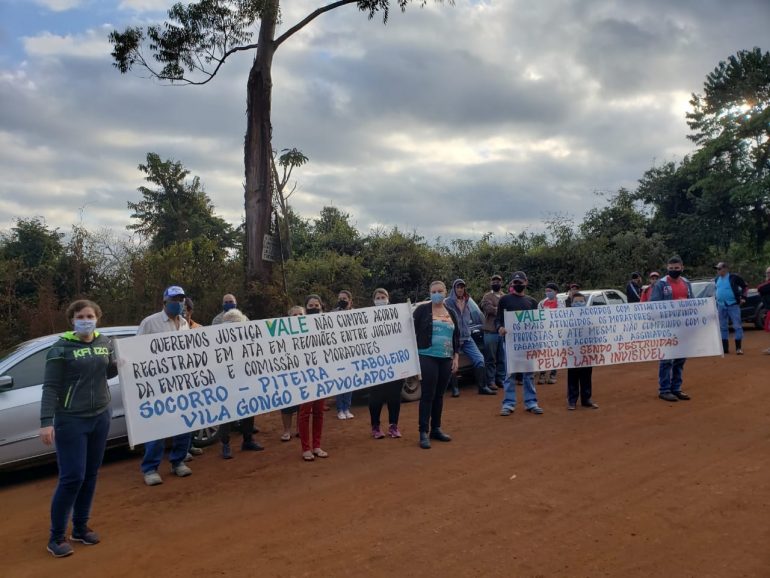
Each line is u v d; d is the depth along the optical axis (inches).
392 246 824.3
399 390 319.3
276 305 534.0
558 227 909.8
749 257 1354.6
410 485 239.5
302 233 896.3
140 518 217.8
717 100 1300.4
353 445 308.0
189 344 250.2
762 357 522.3
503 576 162.7
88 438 196.9
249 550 185.5
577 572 163.6
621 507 208.1
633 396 395.9
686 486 225.8
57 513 188.9
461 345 429.4
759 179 1194.0
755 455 259.3
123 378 233.0
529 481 237.9
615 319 372.8
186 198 1321.4
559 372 532.7
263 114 547.2
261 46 549.3
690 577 159.0
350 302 396.5
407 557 176.1
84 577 172.9
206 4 541.6
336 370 291.6
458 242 893.8
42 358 289.4
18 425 270.4
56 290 541.0
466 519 202.5
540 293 834.2
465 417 358.6
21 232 699.4
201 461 293.4
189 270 547.8
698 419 325.7
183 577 169.3
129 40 559.8
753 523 191.2
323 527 201.0
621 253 938.7
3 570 180.1
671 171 1300.4
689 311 385.4
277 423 384.2
